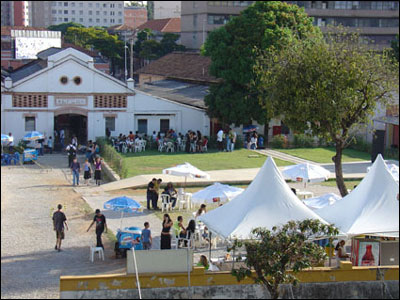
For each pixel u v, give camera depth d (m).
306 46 26.19
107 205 21.89
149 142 46.41
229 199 23.86
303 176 27.34
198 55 73.25
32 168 38.88
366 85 25.36
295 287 17.17
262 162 40.62
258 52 44.59
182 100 52.84
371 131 27.67
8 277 18.20
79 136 51.75
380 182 19.86
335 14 98.38
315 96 25.14
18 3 153.62
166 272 16.84
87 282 16.34
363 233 18.52
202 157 42.53
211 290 16.95
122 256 20.34
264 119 46.19
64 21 153.25
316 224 16.55
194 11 105.06
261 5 46.28
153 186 27.50
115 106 47.84
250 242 16.11
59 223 21.03
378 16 98.88
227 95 46.41
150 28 126.12
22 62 79.50
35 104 46.31
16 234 23.11
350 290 17.42
